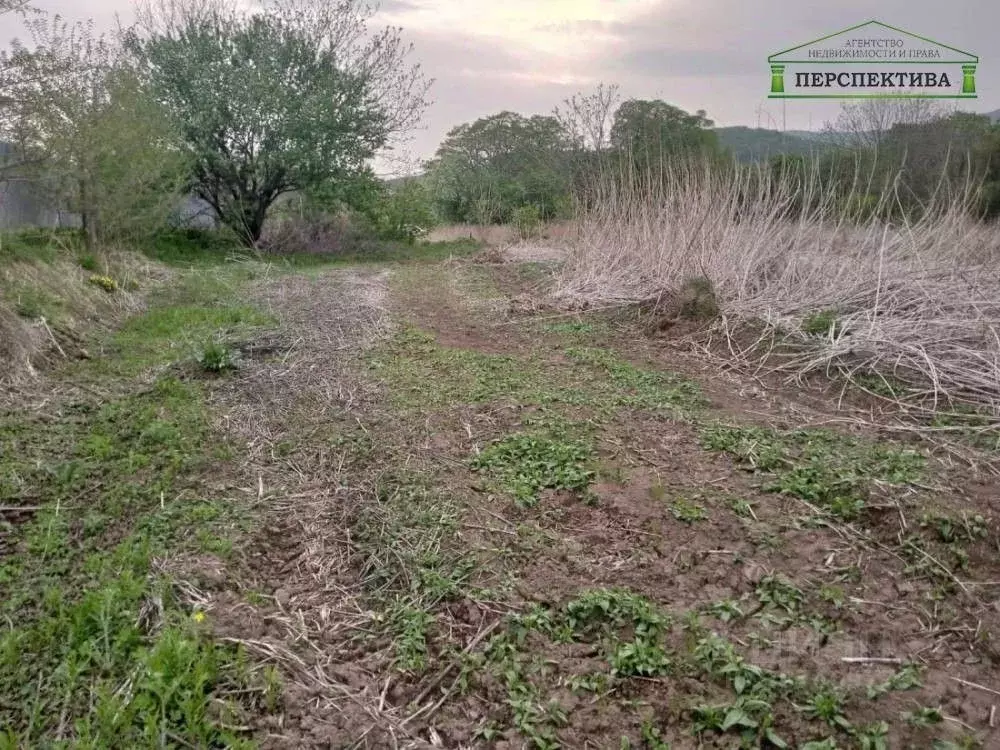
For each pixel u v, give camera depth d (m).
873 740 2.50
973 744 2.51
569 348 7.53
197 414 5.40
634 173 11.48
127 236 12.03
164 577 3.38
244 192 16.91
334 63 17.19
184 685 2.70
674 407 5.57
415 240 20.50
